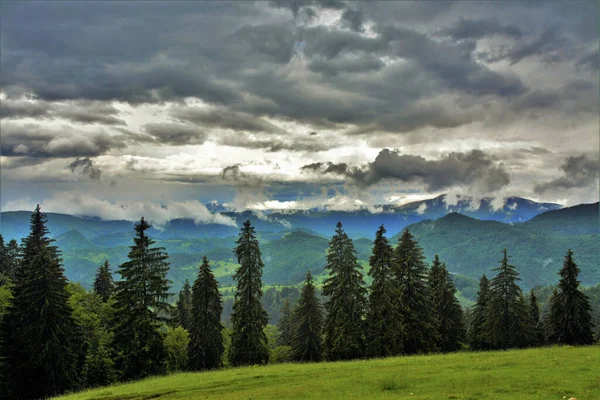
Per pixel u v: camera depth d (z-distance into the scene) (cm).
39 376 3938
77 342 4419
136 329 4188
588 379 2256
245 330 5091
